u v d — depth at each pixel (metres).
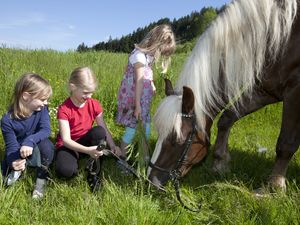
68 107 3.35
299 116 3.31
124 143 4.05
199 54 3.23
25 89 3.07
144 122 3.96
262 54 3.27
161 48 3.85
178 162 3.08
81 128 3.44
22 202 2.88
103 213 2.71
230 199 3.01
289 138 3.36
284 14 3.22
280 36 3.23
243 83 3.30
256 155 4.37
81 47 15.24
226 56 3.23
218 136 4.03
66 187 3.13
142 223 2.61
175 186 3.03
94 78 3.24
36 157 3.15
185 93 2.92
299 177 3.81
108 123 5.34
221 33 3.21
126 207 2.72
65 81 7.00
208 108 3.25
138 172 3.16
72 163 3.22
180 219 2.73
